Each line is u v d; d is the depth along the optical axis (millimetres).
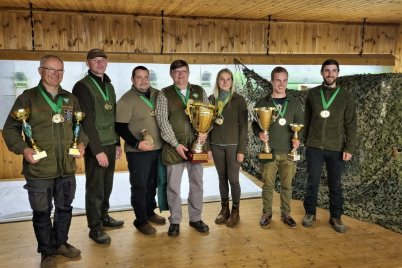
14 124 1907
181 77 2322
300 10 3865
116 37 4062
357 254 2225
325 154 2584
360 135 3281
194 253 2229
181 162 2404
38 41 3848
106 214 2627
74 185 2115
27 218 2803
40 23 3818
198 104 2238
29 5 3580
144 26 4121
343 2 3410
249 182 3920
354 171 3355
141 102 2389
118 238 2441
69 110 2018
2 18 3711
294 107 2566
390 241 2412
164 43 4230
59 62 1935
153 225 2678
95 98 2229
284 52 4645
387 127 3090
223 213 2740
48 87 1955
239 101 2562
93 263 2100
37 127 1904
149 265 2080
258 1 3381
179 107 2361
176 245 2340
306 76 4805
